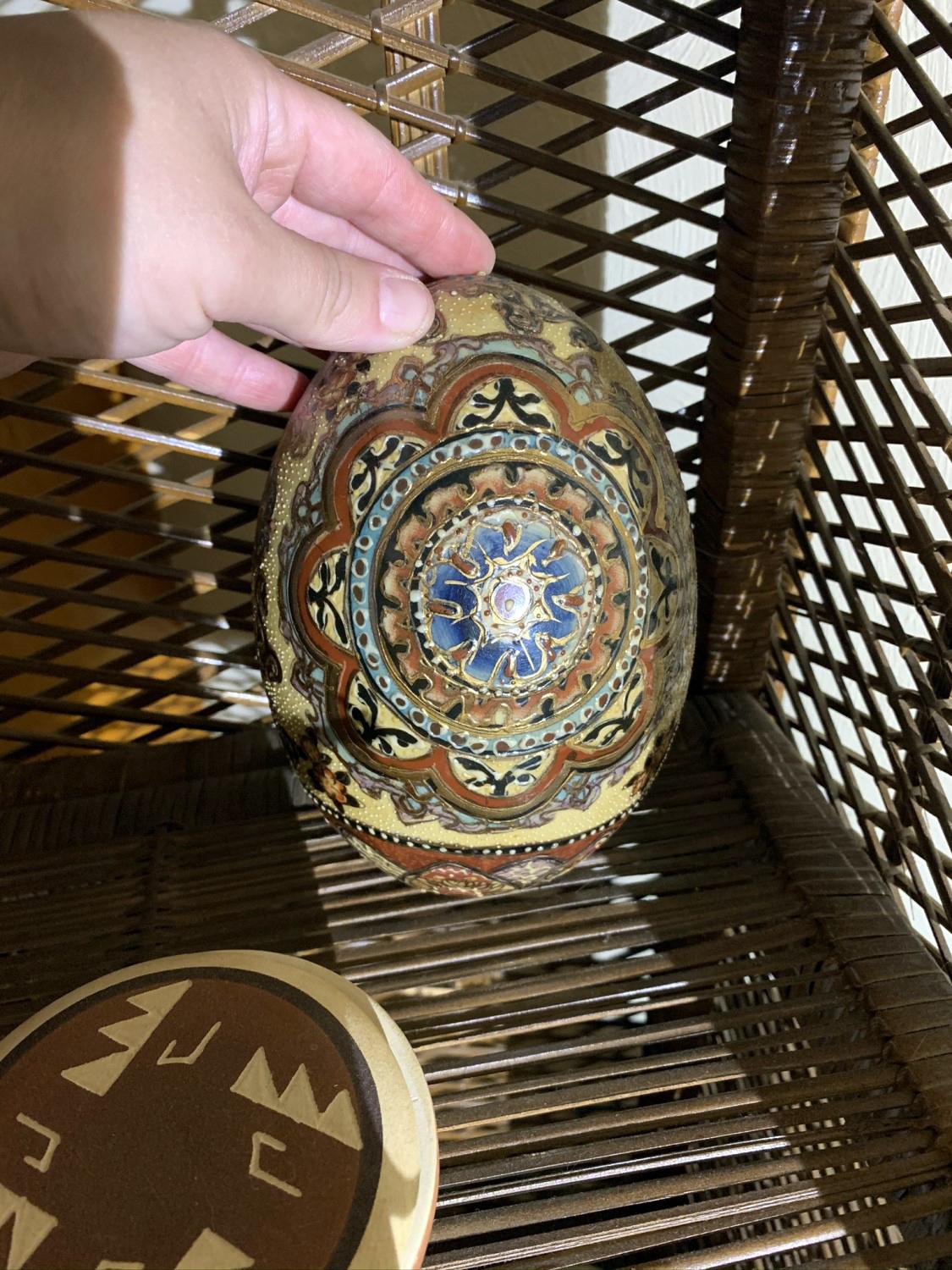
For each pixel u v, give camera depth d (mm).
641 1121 248
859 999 272
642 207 421
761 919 297
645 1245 225
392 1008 278
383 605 234
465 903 310
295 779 367
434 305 250
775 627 412
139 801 360
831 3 267
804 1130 272
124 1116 204
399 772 247
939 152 333
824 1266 222
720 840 326
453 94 396
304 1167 195
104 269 206
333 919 305
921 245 281
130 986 234
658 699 260
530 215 333
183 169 205
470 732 240
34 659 408
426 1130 202
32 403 348
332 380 253
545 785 250
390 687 238
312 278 223
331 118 253
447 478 233
